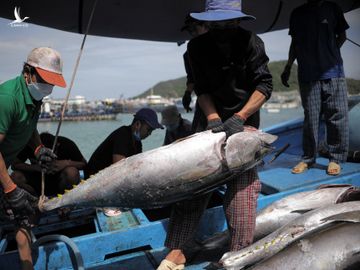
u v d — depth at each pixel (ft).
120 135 11.44
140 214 10.37
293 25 12.77
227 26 7.55
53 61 6.68
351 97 16.08
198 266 8.64
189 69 9.17
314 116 12.74
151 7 13.62
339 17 12.32
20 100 6.72
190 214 8.27
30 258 7.72
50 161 8.23
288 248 7.11
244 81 8.09
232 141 7.48
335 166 12.57
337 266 6.67
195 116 9.18
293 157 15.83
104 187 7.66
